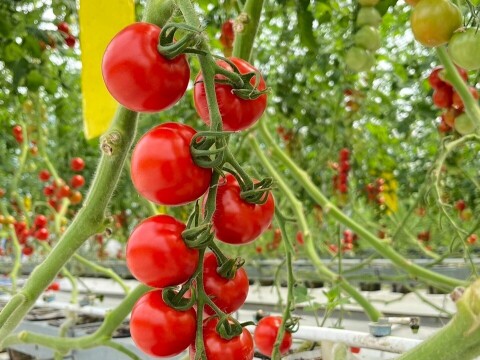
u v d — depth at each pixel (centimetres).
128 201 157
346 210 148
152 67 22
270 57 122
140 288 52
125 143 28
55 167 152
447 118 57
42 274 32
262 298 119
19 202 125
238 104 24
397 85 123
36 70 88
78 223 31
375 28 56
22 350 84
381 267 121
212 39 106
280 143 143
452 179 125
